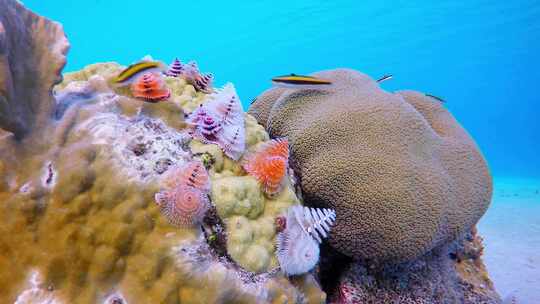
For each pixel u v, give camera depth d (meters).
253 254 0.13
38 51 0.12
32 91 0.12
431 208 0.19
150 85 0.15
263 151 0.16
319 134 0.21
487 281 0.28
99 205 0.11
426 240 0.19
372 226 0.19
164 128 0.15
